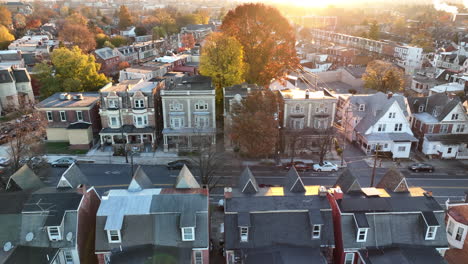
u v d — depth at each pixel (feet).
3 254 107.76
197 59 400.67
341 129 257.34
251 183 133.39
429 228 115.75
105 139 228.63
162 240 113.19
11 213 113.91
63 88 281.74
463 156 223.51
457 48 507.30
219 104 262.67
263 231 116.88
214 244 138.31
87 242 121.80
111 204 117.70
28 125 245.86
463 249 130.00
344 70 412.57
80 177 137.49
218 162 211.82
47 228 111.04
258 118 191.11
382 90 322.14
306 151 224.53
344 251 114.83
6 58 371.15
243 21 294.46
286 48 299.79
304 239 116.57
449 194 181.68
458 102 221.46
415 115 236.63
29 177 136.56
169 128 224.12
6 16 606.14
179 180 132.16
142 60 452.76
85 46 463.42
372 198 123.24
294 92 238.89
